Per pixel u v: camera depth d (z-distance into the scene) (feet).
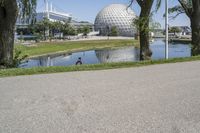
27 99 24.80
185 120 19.30
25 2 52.90
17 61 52.31
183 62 53.78
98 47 224.53
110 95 26.27
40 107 22.34
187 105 22.97
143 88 29.50
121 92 27.55
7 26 48.80
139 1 64.85
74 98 25.16
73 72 40.70
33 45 221.05
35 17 55.26
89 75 38.06
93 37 434.71
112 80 34.14
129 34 469.16
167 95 26.43
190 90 28.60
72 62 118.11
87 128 17.70
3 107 22.34
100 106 22.58
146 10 64.39
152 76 37.27
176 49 174.40
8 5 47.85
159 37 346.74
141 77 36.45
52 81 33.35
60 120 19.22
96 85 30.99
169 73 39.96
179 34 437.99
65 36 413.18
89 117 19.85
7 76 36.86
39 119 19.44
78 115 20.31
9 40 49.26
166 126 18.10
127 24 468.75
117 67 46.24
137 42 292.20
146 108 22.03
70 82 32.71
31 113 20.80
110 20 478.18
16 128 17.74
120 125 18.21
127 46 238.89
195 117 19.95
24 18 53.98
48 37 360.48
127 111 21.24
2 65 48.65
